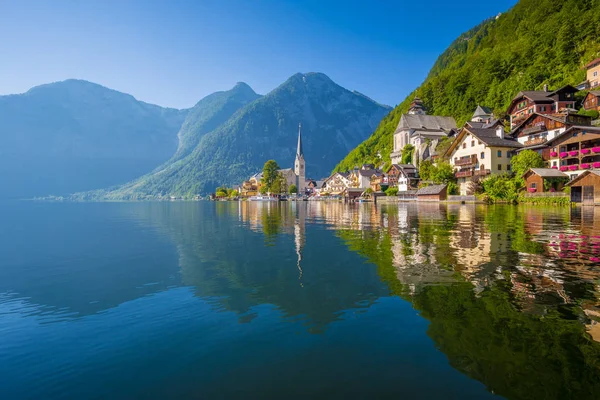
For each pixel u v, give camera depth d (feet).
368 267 39.78
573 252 43.86
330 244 58.70
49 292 35.17
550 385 15.71
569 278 31.83
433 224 84.28
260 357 19.57
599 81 245.24
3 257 56.44
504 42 475.31
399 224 87.86
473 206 166.71
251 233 80.89
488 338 20.43
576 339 19.88
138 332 24.02
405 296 28.63
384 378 16.90
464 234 63.41
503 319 22.95
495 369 17.24
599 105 217.36
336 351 19.89
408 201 272.72
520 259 40.24
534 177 171.63
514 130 228.63
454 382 16.34
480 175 221.25
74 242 74.28
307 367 18.25
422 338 20.97
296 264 43.39
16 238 83.87
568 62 312.09
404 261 41.75
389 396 15.42
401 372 17.39
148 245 66.64
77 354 21.03
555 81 301.02
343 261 44.01
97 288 36.11
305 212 165.17
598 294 27.32
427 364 18.02
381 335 21.63
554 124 201.16
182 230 93.30
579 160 167.73
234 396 15.90
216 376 17.76
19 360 20.45
